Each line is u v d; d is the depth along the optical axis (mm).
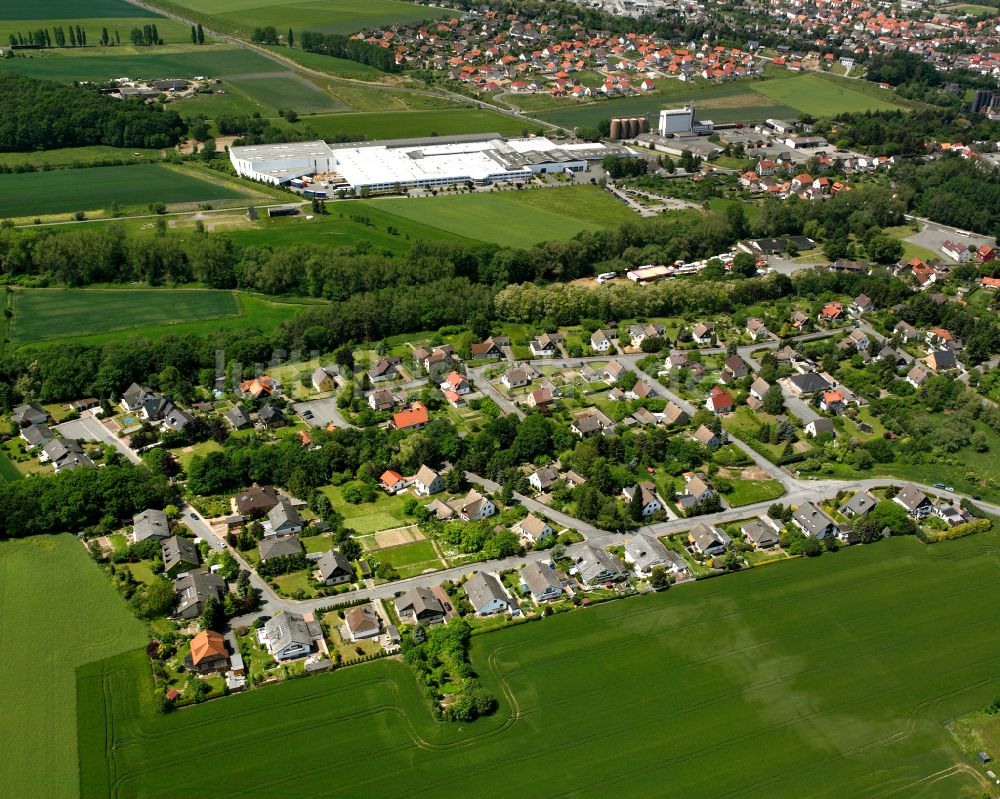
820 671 163250
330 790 137375
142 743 142875
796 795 140500
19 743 141750
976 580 187250
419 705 152000
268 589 175625
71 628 163000
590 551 185250
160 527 186625
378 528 195125
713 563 188500
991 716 155375
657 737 148875
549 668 160875
